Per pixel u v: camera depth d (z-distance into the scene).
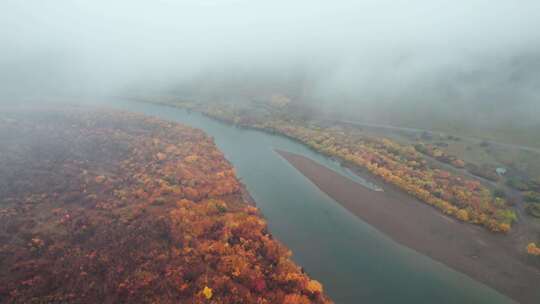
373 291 45.72
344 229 60.44
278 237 57.53
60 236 49.16
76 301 36.19
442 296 45.16
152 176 71.31
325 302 39.91
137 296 36.91
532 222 61.25
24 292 37.44
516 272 49.09
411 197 72.06
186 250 44.44
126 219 53.06
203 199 62.34
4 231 50.03
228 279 39.34
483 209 63.72
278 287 39.88
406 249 54.72
